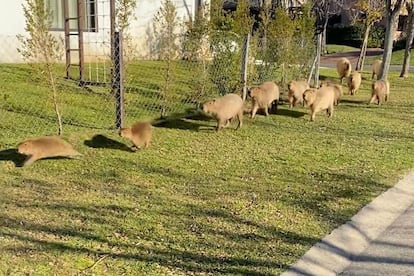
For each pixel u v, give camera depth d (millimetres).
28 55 7148
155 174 4879
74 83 8797
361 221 3939
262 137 6738
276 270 3029
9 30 10852
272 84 8195
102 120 6750
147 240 3365
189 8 14766
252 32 10891
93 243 3279
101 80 9234
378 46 34781
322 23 26531
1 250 3109
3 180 4441
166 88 7562
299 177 5020
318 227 3752
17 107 6984
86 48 12344
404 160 5867
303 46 10789
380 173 5289
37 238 3307
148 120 7125
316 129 7430
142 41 13688
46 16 7246
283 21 10344
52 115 6777
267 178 4934
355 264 3250
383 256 3381
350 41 36000
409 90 12938
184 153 5723
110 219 3691
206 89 8156
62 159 5137
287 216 3930
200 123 7262
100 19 12500
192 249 3260
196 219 3771
